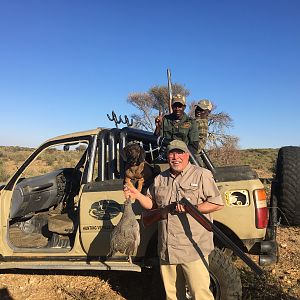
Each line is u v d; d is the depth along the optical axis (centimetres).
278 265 465
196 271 270
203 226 261
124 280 430
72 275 448
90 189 377
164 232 277
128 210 286
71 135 410
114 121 413
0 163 1823
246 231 344
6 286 424
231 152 1506
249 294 370
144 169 357
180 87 1852
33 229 484
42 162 1909
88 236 373
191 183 271
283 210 401
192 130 384
